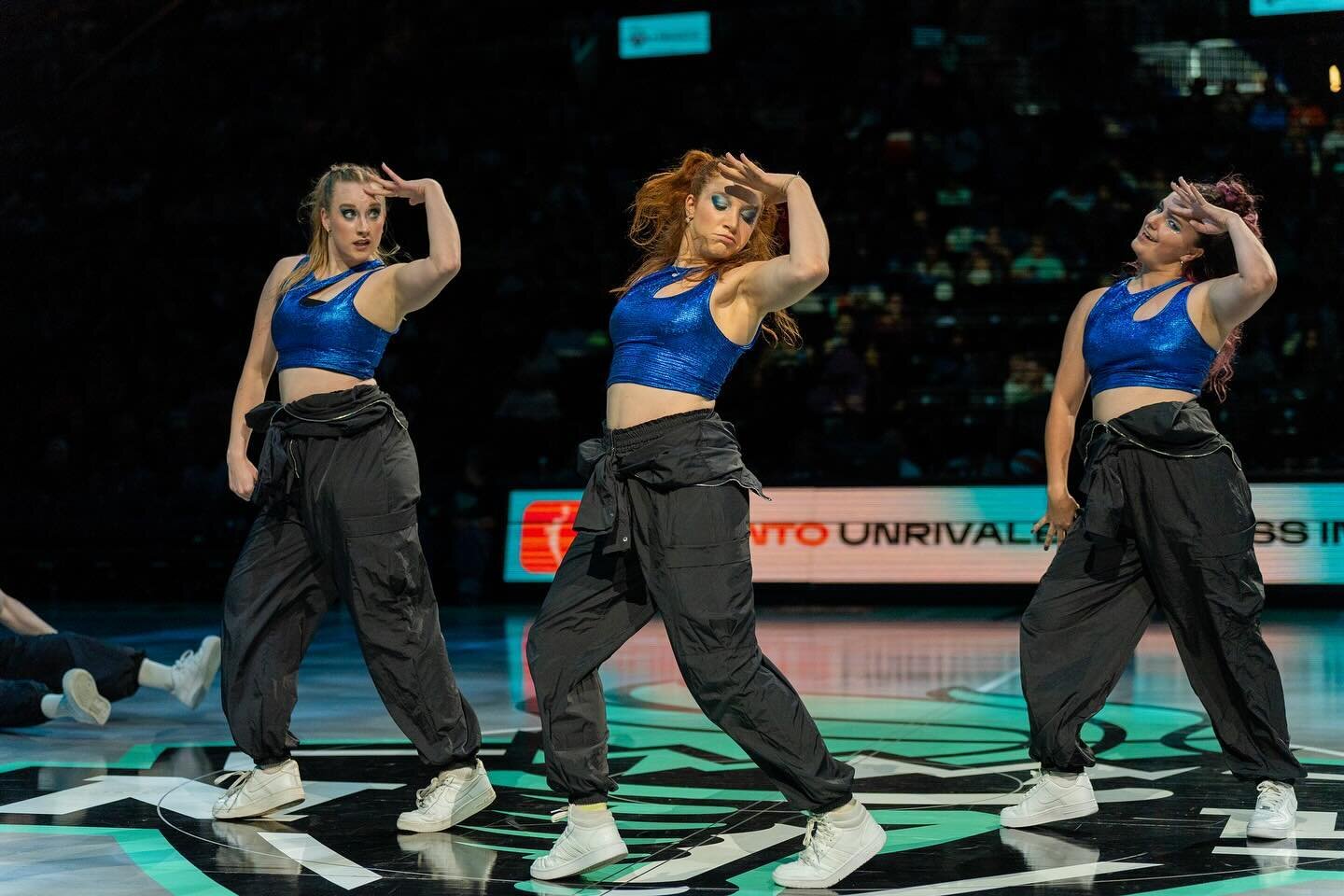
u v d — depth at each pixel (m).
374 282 4.83
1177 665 8.92
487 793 4.87
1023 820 4.71
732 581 4.04
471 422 17.25
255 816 4.94
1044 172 19.02
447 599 14.38
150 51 21.44
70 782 5.59
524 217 19.69
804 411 16.25
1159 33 19.81
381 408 4.81
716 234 4.18
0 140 21.50
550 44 21.27
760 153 19.78
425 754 4.76
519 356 18.09
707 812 4.97
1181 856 4.28
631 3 21.09
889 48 20.39
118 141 21.34
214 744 6.46
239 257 20.25
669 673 8.81
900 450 15.06
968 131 19.31
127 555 15.20
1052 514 5.14
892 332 17.03
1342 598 12.40
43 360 19.66
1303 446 14.62
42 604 14.77
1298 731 6.45
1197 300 4.69
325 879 4.13
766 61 20.72
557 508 14.16
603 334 18.36
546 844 4.56
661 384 4.13
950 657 9.46
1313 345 16.41
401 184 4.88
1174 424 4.59
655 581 4.09
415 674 4.76
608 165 20.27
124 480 16.31
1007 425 15.55
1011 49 20.22
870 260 18.34
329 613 13.49
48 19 21.52
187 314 19.66
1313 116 18.77
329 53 21.66
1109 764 5.74
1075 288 17.64
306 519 4.83
